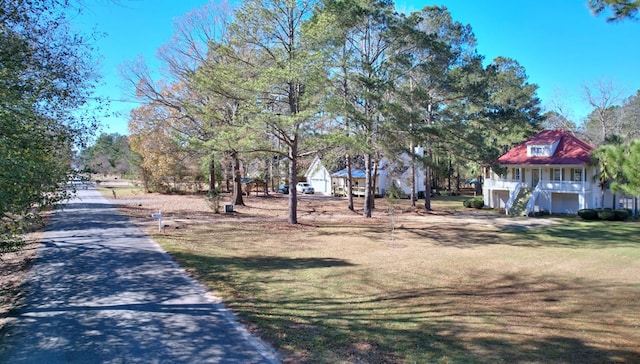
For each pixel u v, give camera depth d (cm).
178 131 2545
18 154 533
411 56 2291
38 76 662
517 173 3388
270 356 526
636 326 726
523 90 4172
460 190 6069
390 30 2169
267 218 2370
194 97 2728
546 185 3086
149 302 746
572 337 655
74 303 734
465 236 1978
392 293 918
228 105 2177
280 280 974
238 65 1942
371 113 2114
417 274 1136
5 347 548
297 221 2253
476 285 1036
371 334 623
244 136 1838
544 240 1875
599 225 2450
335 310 754
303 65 1611
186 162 3950
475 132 2848
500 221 2633
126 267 1012
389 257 1384
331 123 2150
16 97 573
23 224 624
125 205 2903
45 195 700
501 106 3784
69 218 2050
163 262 1077
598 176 2709
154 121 3045
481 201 3462
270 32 1828
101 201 3266
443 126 2577
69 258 1105
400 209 3238
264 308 738
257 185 4762
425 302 852
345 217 2630
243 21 1811
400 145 2142
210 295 802
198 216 2339
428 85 2625
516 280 1101
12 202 533
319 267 1164
